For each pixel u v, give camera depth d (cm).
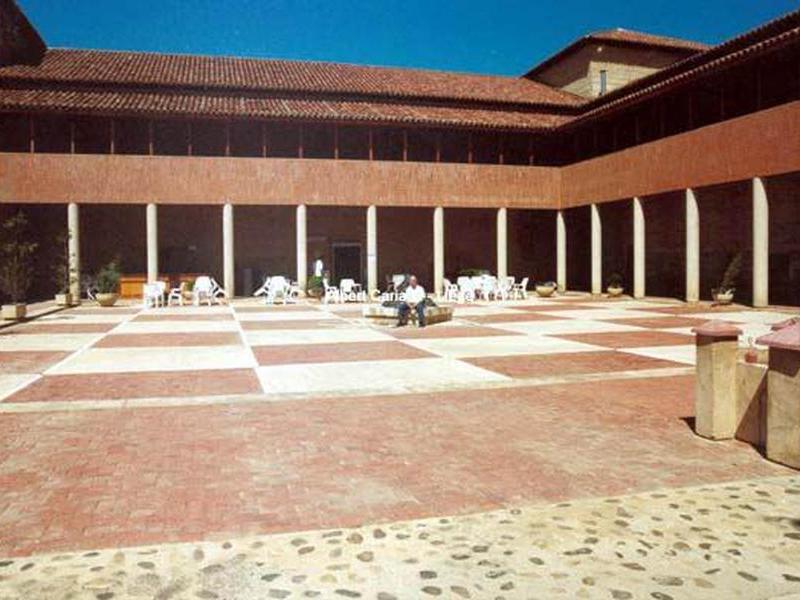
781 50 2239
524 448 703
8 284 2233
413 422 815
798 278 2548
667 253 3247
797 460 632
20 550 457
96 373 1163
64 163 2848
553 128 3388
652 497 559
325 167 3083
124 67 3450
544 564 438
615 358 1324
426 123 3167
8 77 2978
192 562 439
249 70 3672
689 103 2748
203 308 2648
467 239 3828
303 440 733
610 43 3975
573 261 3931
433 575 423
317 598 395
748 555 453
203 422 815
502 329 1867
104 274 2805
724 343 734
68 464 646
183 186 2944
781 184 2617
